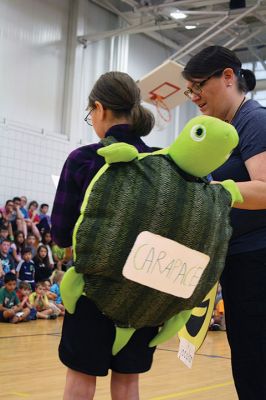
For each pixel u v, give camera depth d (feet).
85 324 5.30
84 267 4.88
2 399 10.88
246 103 6.89
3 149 34.01
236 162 6.72
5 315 26.30
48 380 12.90
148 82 18.66
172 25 37.93
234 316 6.89
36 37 36.27
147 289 4.97
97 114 5.86
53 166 36.88
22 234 32.30
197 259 5.08
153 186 4.86
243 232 6.76
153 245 4.85
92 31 39.88
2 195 33.96
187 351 6.58
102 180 4.88
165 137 45.44
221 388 13.30
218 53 6.84
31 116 35.99
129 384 5.64
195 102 7.13
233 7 34.01
